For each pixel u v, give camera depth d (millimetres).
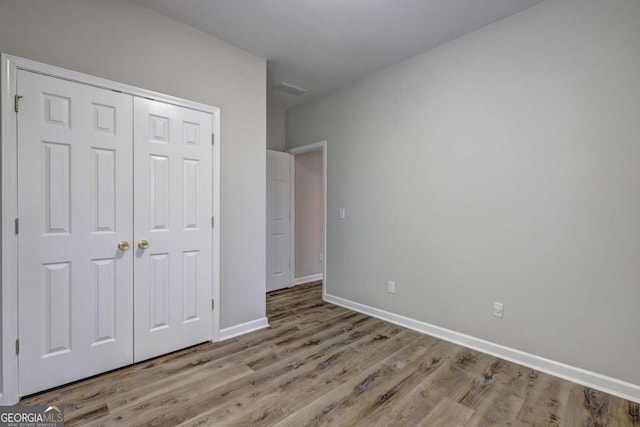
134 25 2146
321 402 1779
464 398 1831
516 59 2264
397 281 3059
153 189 2229
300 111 4219
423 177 2838
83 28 1946
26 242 1756
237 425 1584
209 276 2551
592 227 1970
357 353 2400
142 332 2203
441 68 2697
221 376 2043
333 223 3729
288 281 4496
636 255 1828
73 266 1911
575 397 1854
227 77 2650
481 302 2475
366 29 2463
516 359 2281
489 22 2371
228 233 2676
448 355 2383
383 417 1658
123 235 2096
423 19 2330
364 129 3357
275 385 1944
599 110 1935
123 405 1732
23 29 1755
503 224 2348
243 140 2771
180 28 2367
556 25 2084
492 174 2398
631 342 1847
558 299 2105
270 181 4250
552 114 2109
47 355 1835
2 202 1680
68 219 1888
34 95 1770
